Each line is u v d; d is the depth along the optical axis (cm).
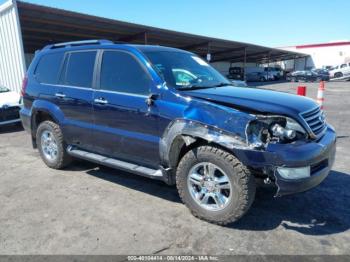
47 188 462
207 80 434
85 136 473
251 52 4381
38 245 317
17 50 1181
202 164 349
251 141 313
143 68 399
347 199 411
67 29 2062
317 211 380
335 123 913
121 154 432
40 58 559
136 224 356
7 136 834
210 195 350
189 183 363
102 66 447
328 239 322
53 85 516
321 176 338
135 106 394
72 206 402
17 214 383
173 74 402
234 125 320
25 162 591
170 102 366
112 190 452
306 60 5781
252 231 338
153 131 381
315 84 3114
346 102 1438
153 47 445
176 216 373
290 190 315
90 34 2272
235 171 324
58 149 525
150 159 397
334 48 5506
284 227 345
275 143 314
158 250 307
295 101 363
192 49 3388
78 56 487
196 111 344
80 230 344
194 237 328
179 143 368
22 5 1408
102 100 432
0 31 1262
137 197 428
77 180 493
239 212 332
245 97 355
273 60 5919
